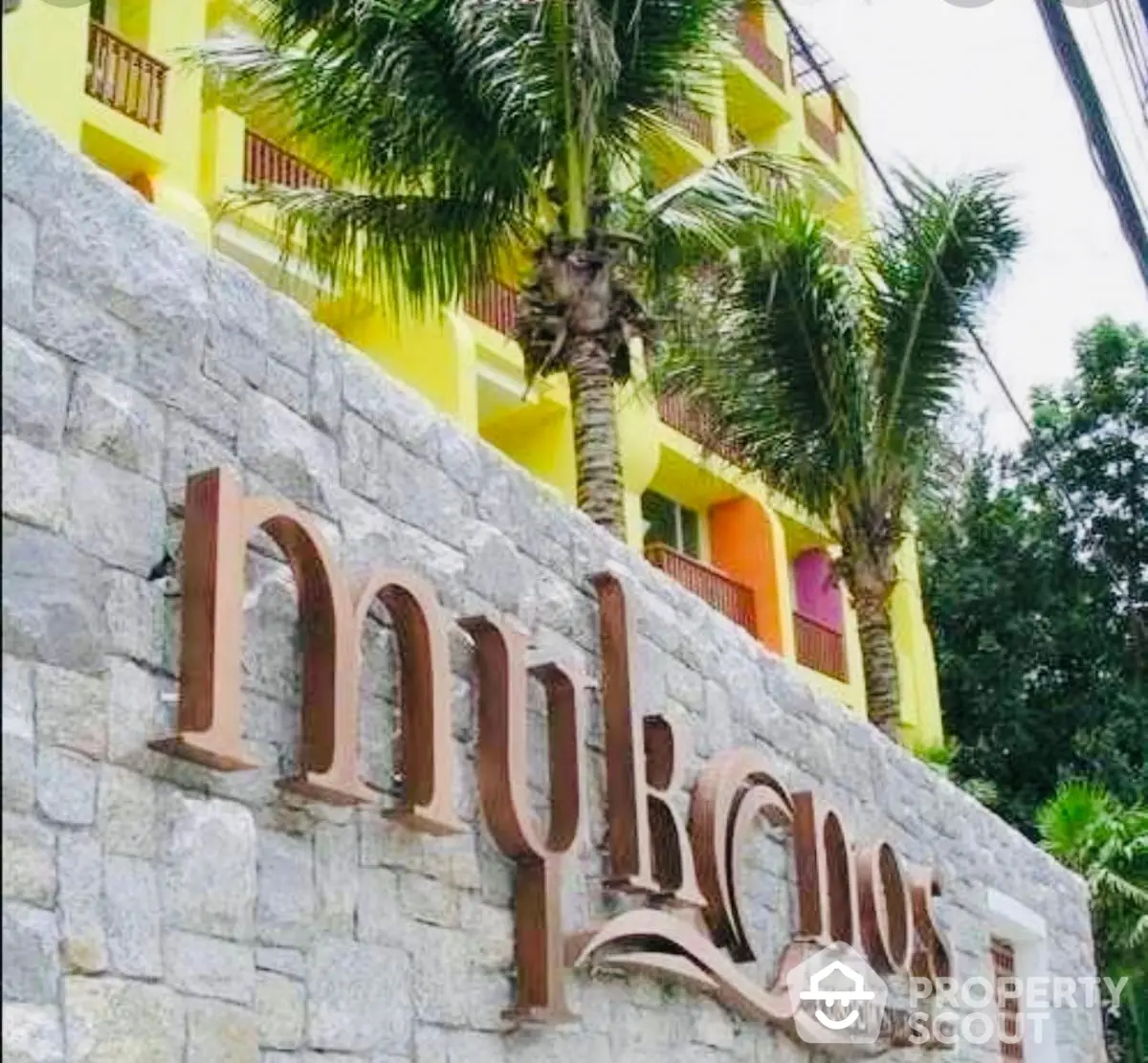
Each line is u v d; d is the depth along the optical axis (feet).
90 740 14.46
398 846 18.34
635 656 23.95
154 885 14.78
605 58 33.86
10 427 14.34
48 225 15.31
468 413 58.39
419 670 18.69
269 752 16.66
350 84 35.65
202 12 55.47
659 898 23.68
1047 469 92.63
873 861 31.07
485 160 35.86
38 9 47.26
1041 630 99.60
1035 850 43.93
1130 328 104.06
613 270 38.04
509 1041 19.52
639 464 68.90
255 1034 15.56
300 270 53.88
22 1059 12.87
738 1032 25.73
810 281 45.68
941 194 47.26
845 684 84.28
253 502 16.47
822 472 49.24
